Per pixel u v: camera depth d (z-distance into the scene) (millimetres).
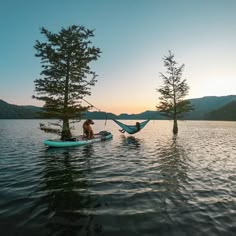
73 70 22938
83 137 25500
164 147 21625
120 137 33000
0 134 38531
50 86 22328
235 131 52000
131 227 5559
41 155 16812
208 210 6641
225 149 20578
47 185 9125
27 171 11680
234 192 8312
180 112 39062
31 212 6398
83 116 24109
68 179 10078
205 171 11664
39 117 22875
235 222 5879
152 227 5559
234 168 12414
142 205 6980
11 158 15531
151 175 10820
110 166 12945
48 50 22234
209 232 5340
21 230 5355
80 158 15555
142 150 19469
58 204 7031
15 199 7465
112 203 7137
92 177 10453
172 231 5375
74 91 22797
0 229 5406
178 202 7258
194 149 20344
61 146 20891
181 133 43312
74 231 5324
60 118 23094
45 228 5453
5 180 9883
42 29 22156
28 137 33125
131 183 9422
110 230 5391
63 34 22766
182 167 12633
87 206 6879
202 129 61750
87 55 23406
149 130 54656
